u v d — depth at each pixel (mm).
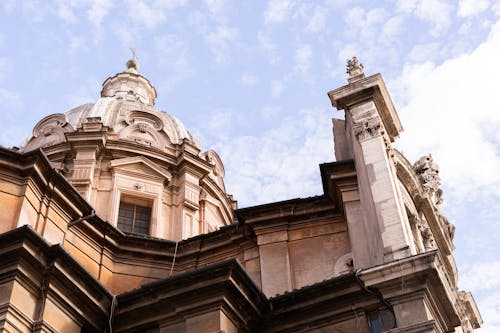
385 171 21328
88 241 23719
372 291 18172
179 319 18203
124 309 18766
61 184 22234
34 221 21078
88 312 18422
